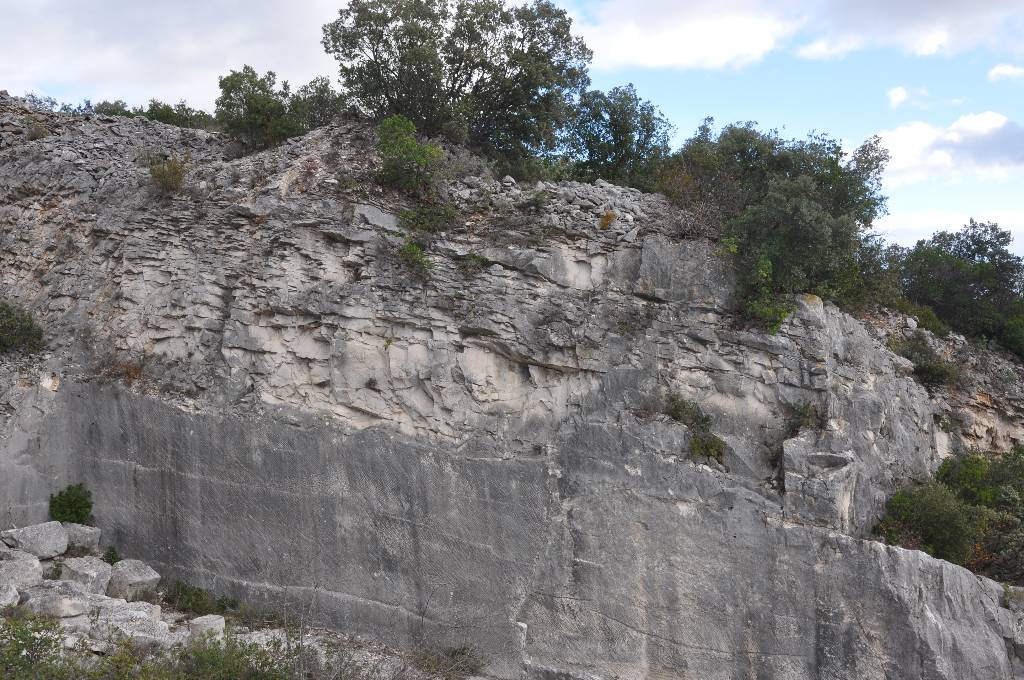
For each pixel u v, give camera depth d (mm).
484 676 16531
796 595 15797
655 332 17859
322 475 18078
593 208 19234
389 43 21391
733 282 17875
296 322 18922
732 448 16938
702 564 16281
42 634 13438
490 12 22109
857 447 17500
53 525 18219
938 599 15539
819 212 17578
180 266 20250
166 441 19031
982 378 21984
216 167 21391
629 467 16906
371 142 20812
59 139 24297
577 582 16688
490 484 17328
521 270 18453
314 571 17938
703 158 20703
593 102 24547
